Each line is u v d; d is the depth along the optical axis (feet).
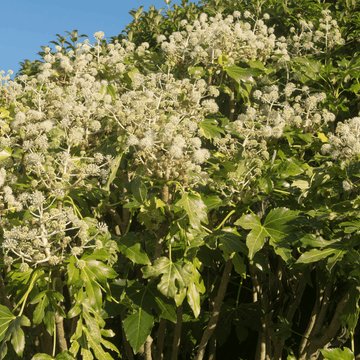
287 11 13.43
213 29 10.71
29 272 6.54
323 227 6.94
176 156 5.86
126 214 9.70
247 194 6.85
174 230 6.34
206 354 11.03
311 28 12.82
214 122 8.91
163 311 6.56
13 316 5.65
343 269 7.04
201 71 10.02
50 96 8.02
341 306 7.09
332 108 10.04
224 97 13.10
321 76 10.57
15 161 8.28
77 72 9.18
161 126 6.66
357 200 5.97
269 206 8.58
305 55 11.86
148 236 9.89
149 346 8.16
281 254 6.15
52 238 6.00
